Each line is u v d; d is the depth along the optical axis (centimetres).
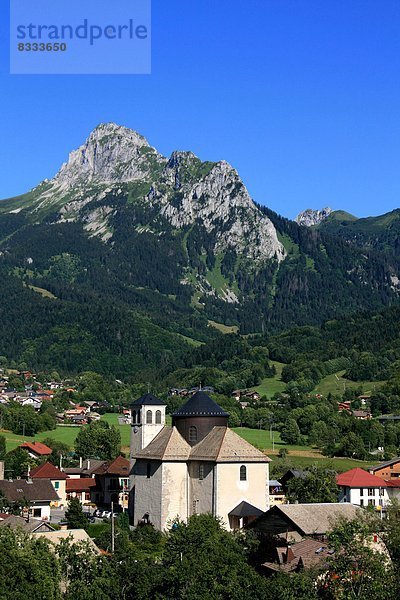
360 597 8350
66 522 15962
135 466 15200
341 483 19100
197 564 9562
